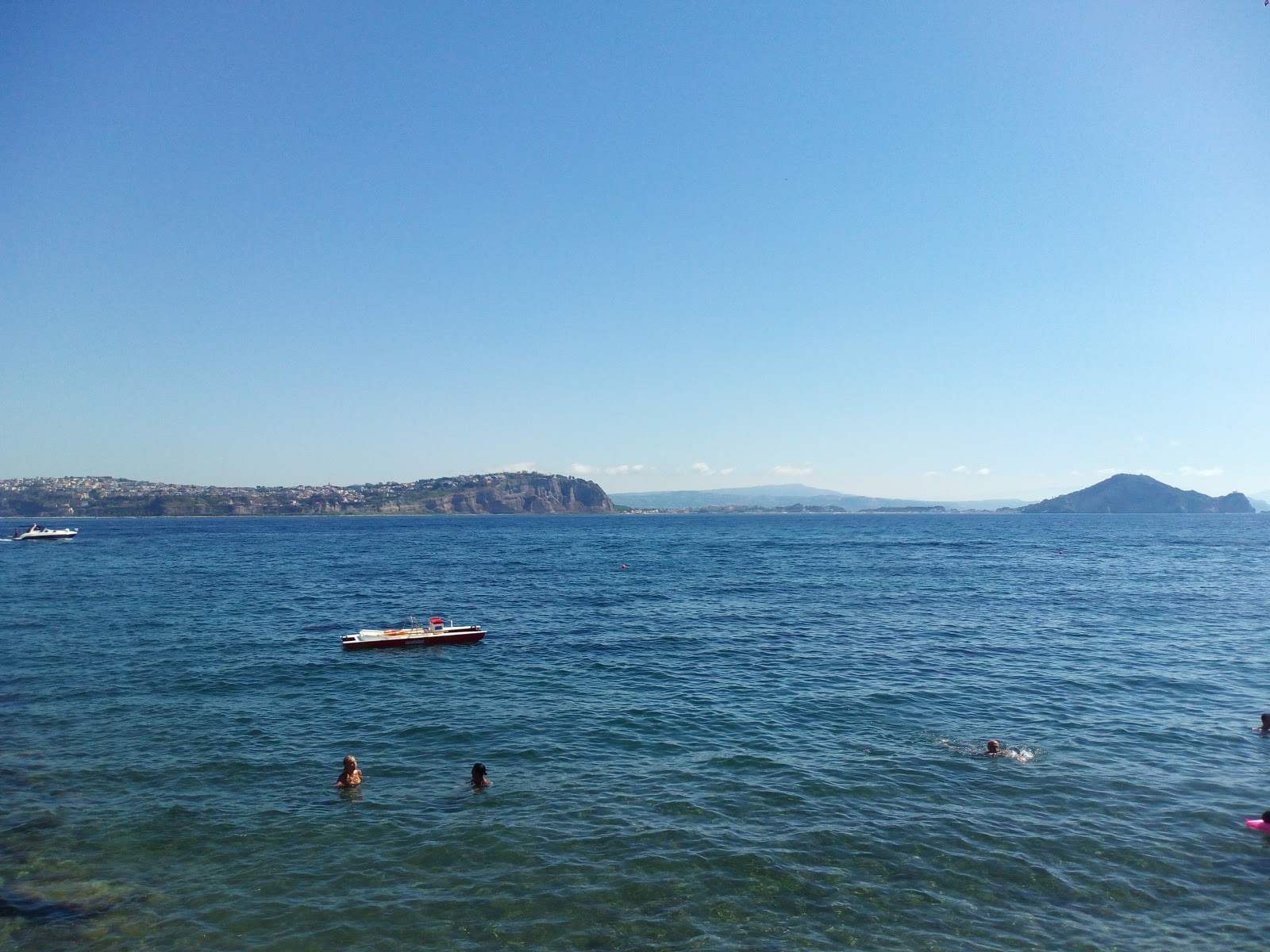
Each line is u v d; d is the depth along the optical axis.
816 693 31.80
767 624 48.62
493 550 126.50
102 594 62.97
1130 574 81.19
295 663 37.44
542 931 14.93
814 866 17.28
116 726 27.33
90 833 18.92
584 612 54.31
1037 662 37.34
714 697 31.39
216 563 95.31
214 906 15.81
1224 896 16.05
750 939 14.66
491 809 20.36
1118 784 21.89
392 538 172.12
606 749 25.08
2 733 26.36
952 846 18.19
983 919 15.26
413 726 27.56
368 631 42.03
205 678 34.44
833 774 22.75
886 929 14.95
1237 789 21.52
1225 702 30.25
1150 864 17.34
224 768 23.34
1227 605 56.78
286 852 18.03
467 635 42.94
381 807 20.53
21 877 16.83
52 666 36.19
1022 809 20.19
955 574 82.56
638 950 14.37
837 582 73.56
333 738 26.22
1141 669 35.91
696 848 18.14
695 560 103.00
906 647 41.09
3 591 64.94
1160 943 14.44
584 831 19.03
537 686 33.22
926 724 27.61
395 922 15.27
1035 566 93.19
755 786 21.80
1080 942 14.48
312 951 14.34
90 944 14.51
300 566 91.06
